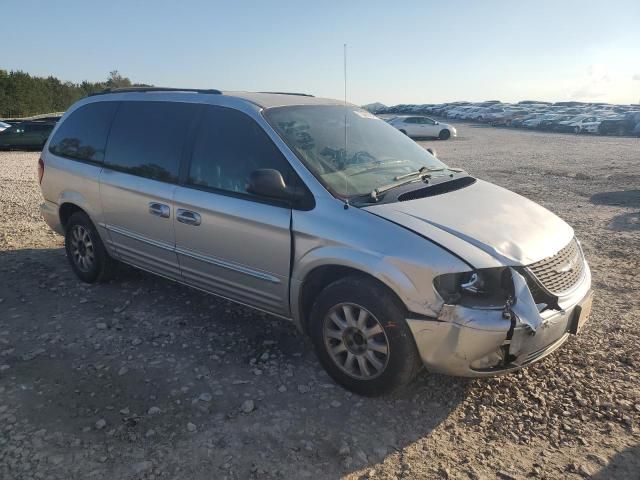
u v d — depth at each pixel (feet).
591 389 11.47
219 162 13.23
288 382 11.84
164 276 15.19
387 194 11.70
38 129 86.69
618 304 15.92
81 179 16.58
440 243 10.14
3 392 11.30
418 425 10.44
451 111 213.46
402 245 10.25
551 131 137.08
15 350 13.12
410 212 11.00
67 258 19.97
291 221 11.56
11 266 19.25
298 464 9.32
